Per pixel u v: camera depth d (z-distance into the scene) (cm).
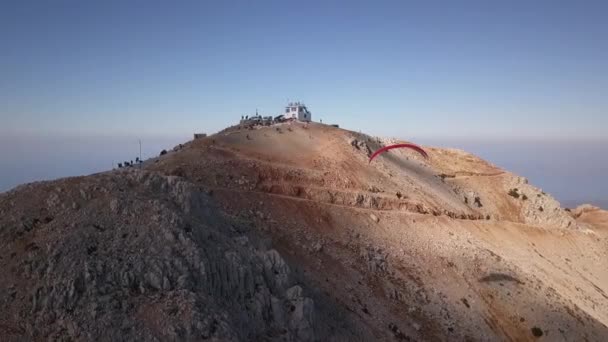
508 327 6638
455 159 11750
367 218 7206
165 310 3366
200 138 8638
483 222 9125
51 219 3862
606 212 13200
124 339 3166
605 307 8250
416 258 6912
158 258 3672
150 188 4494
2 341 3045
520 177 11256
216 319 3478
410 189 8719
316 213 6750
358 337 4897
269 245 5388
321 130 9838
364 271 6188
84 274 3397
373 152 9644
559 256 9281
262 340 3897
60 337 3123
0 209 3938
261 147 8325
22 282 3378
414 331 5684
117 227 3859
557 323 6975
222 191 6312
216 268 3962
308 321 4291
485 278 7150
